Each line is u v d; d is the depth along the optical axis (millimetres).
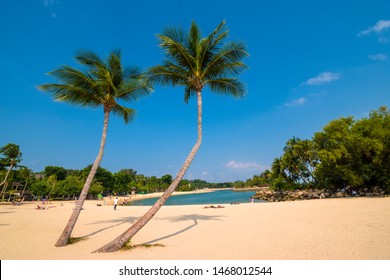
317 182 56250
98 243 11016
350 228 11695
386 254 7504
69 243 11141
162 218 20203
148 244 10219
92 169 12250
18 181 72125
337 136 37500
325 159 37750
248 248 8938
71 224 11227
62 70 11680
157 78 12203
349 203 25906
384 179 35531
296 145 57844
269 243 9531
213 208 29703
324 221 14289
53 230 15047
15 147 47406
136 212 28219
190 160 10703
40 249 10039
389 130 34938
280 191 65000
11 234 13664
